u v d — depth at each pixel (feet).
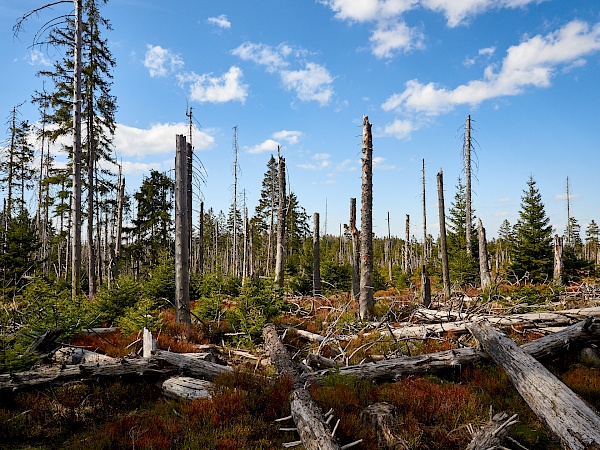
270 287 45.03
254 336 39.86
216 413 19.98
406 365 26.73
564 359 29.27
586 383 24.90
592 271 88.33
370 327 42.86
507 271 85.35
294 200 154.20
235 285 67.82
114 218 107.76
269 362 33.19
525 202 88.53
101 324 42.14
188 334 38.60
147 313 37.83
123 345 32.89
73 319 35.19
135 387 25.61
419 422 20.13
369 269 51.83
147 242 103.55
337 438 17.26
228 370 27.37
